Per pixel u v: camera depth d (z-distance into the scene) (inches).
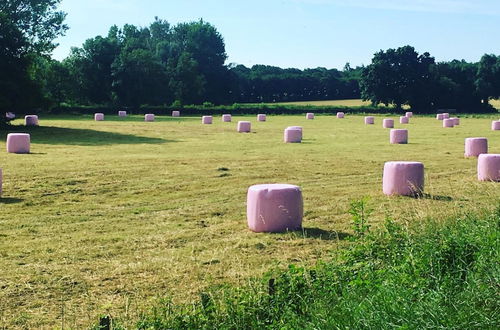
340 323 234.5
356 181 737.0
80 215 534.0
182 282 342.0
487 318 227.1
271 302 265.3
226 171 802.2
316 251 406.0
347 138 1439.5
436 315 230.4
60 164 833.5
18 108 1549.0
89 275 357.7
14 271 365.4
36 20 2507.4
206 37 4424.2
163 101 3774.6
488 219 387.5
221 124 2079.2
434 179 754.2
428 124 2203.5
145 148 1119.0
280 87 5098.4
